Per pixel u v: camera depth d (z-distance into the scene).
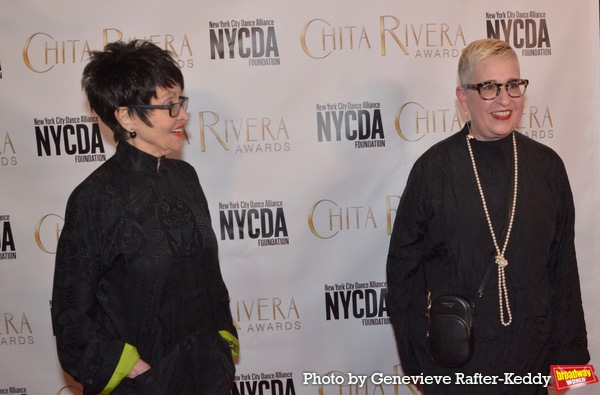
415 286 2.02
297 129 2.43
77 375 1.56
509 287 1.84
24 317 2.43
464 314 1.84
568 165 2.50
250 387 2.50
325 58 2.41
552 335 1.98
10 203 2.39
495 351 1.85
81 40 2.35
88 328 1.56
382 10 2.41
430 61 2.44
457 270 1.88
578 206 2.52
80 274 1.58
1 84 2.35
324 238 2.47
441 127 2.46
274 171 2.44
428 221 1.93
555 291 1.96
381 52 2.42
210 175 2.42
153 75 1.59
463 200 1.88
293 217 2.46
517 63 1.84
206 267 1.75
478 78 1.82
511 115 1.82
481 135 1.89
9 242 2.40
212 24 2.37
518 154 1.90
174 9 2.36
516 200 1.86
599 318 2.56
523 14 2.45
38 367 2.44
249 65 2.39
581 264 2.54
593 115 2.49
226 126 2.41
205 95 2.39
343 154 2.45
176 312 1.65
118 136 1.69
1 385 2.44
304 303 2.48
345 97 2.43
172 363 1.64
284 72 2.40
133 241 1.60
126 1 2.35
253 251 2.46
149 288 1.61
